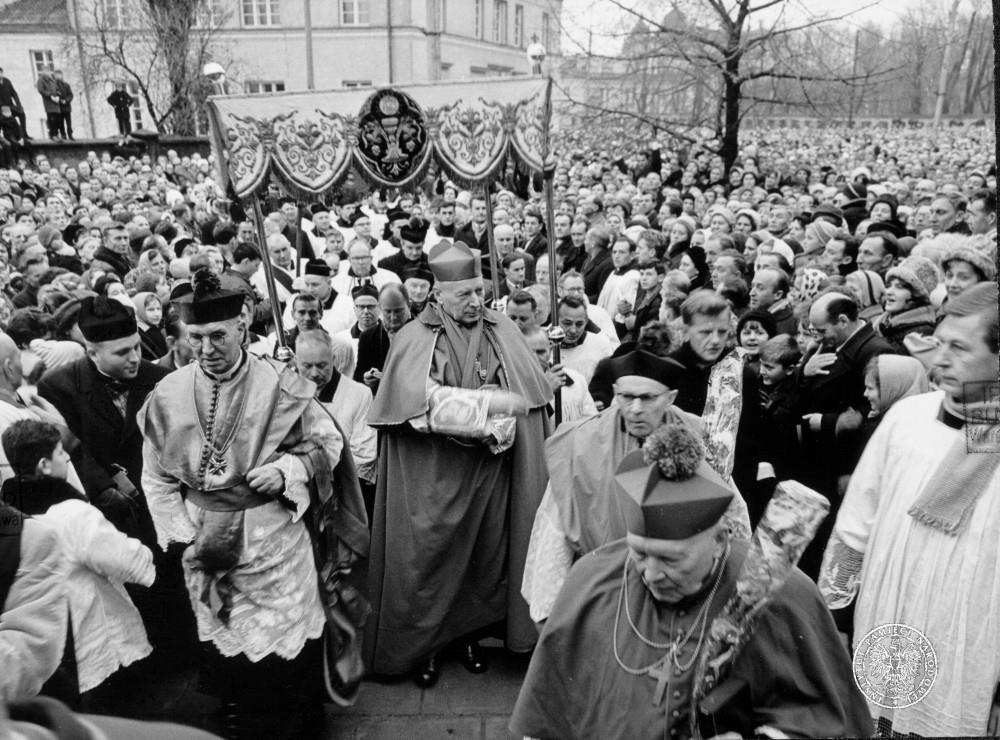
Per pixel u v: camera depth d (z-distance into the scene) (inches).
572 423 112.6
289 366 125.6
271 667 112.9
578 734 78.2
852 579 105.8
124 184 587.8
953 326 94.4
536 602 105.1
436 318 138.7
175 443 111.3
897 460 99.9
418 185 148.2
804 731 70.4
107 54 780.0
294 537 114.0
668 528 68.6
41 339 157.2
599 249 292.7
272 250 265.3
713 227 297.6
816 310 135.7
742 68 385.1
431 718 124.7
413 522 133.4
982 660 92.8
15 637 85.4
